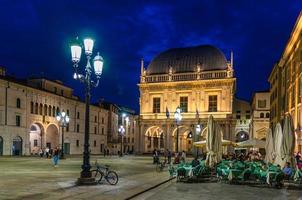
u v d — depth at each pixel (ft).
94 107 311.47
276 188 71.20
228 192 64.23
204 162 96.99
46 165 127.95
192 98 278.46
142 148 287.28
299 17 123.95
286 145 80.23
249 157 141.18
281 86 188.65
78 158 198.59
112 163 154.61
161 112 285.84
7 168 111.75
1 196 52.70
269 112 249.55
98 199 50.96
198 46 295.07
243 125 281.95
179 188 69.77
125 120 386.32
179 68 286.66
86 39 69.31
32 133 248.11
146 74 296.10
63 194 55.06
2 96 207.72
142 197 56.85
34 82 253.65
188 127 275.18
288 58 162.61
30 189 60.75
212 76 274.98
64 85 281.13
